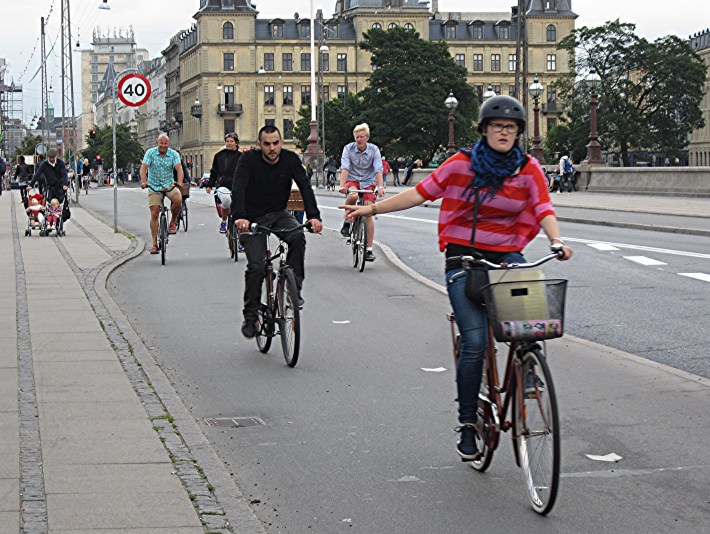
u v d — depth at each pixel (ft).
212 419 26.66
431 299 48.14
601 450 23.24
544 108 476.13
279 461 22.84
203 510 18.61
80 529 17.44
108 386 28.66
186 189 92.89
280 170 34.19
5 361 32.14
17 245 77.46
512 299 18.85
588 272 58.03
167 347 36.78
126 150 501.56
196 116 466.29
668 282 53.31
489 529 18.42
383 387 30.01
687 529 18.28
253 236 34.47
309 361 33.91
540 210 20.67
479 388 20.92
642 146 336.08
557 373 31.40
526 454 19.43
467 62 478.59
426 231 91.25
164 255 64.08
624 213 114.42
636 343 36.73
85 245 77.36
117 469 20.93
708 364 33.04
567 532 18.21
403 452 23.39
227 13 462.19
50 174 88.22
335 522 18.86
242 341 37.81
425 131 359.46
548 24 476.13
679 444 23.61
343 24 472.85
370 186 60.13
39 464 21.25
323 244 76.33
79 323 39.47
